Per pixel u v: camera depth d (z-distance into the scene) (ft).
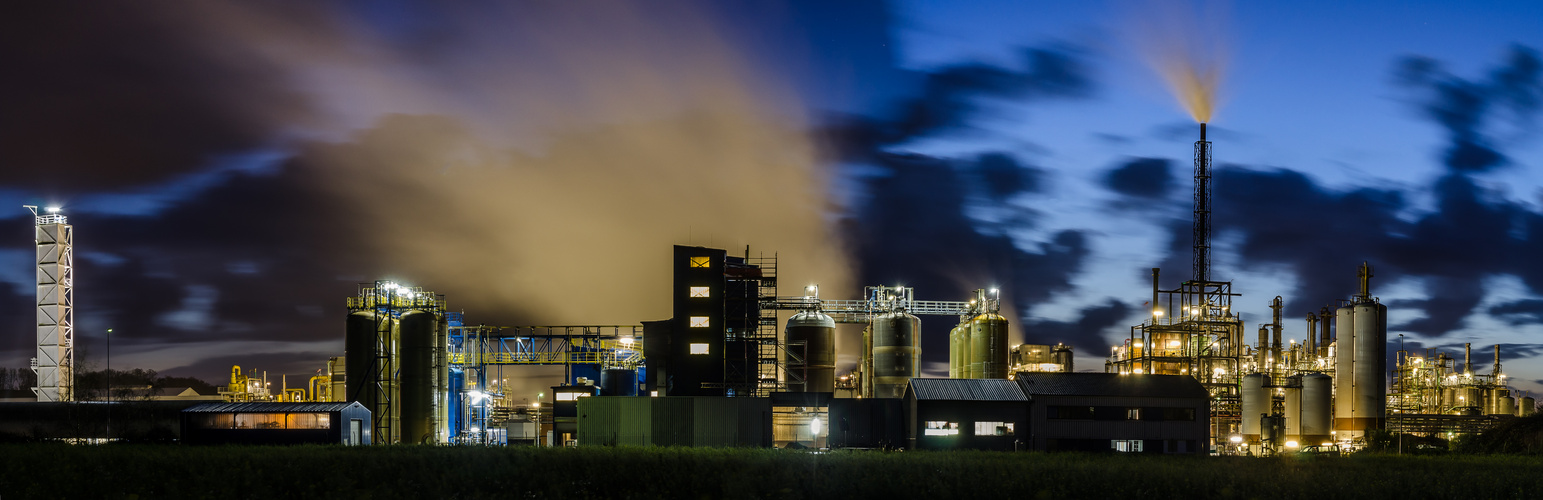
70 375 444.96
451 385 382.83
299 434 281.95
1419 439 368.68
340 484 175.63
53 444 281.13
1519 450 315.78
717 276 348.18
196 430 280.10
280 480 186.91
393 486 180.65
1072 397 294.25
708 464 219.61
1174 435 293.02
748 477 192.54
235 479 184.96
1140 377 306.55
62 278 462.19
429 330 327.88
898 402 307.99
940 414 292.20
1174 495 186.29
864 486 186.19
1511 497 192.54
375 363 321.52
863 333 405.59
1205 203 425.28
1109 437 292.61
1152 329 391.45
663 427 303.07
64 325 463.42
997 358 362.12
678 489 182.60
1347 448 365.40
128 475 193.88
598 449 262.26
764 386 349.20
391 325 325.83
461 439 358.23
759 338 350.02
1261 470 224.94
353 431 293.64
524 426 385.70
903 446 302.86
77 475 190.49
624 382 366.84
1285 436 358.64
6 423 324.60
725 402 303.07
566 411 348.59
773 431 305.73
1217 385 386.32
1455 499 188.85
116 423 325.01
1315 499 183.52
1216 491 191.21
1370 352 393.29
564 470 204.95
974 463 227.61
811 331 354.95
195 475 187.93
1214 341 393.91
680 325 345.72
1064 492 184.75
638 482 189.67
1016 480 195.83
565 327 385.09
